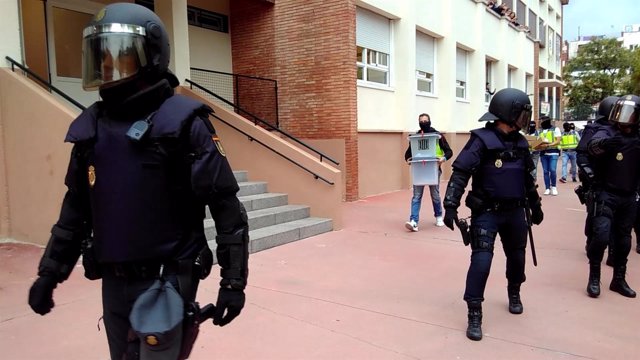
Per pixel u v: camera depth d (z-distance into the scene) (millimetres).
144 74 2023
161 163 1973
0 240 6445
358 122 11758
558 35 37062
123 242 1982
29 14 7895
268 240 6801
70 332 3828
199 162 1987
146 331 1812
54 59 8266
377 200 11477
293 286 5109
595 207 4812
